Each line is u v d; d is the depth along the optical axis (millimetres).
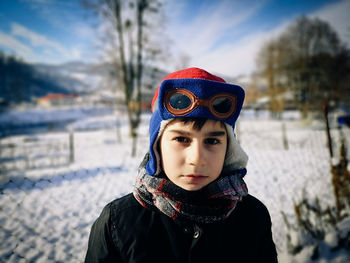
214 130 602
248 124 18156
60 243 2299
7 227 2531
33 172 5297
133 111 14914
